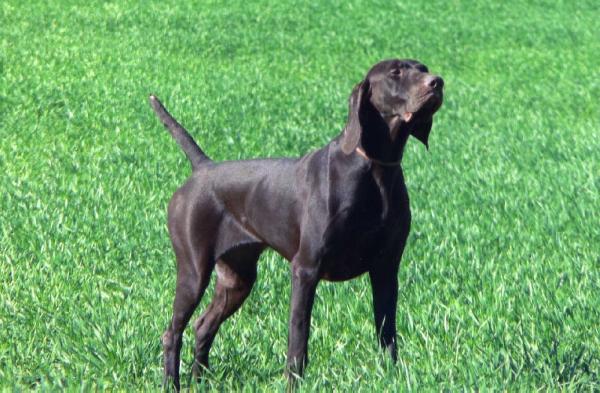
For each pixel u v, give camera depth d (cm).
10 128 2041
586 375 800
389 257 815
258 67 2934
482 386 736
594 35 3775
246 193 863
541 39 3688
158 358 909
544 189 1634
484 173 1742
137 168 1730
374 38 3562
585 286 1092
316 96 2541
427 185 1653
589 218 1441
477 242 1295
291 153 1923
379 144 800
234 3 3916
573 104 2655
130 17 3475
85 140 1966
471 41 3631
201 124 2144
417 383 749
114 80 2525
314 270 800
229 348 927
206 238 883
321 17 3822
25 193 1536
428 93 787
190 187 898
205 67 2842
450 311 979
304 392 737
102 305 1014
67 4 3591
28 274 1137
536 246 1307
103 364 877
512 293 1066
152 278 1139
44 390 756
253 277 917
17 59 2681
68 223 1373
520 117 2423
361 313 1014
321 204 794
